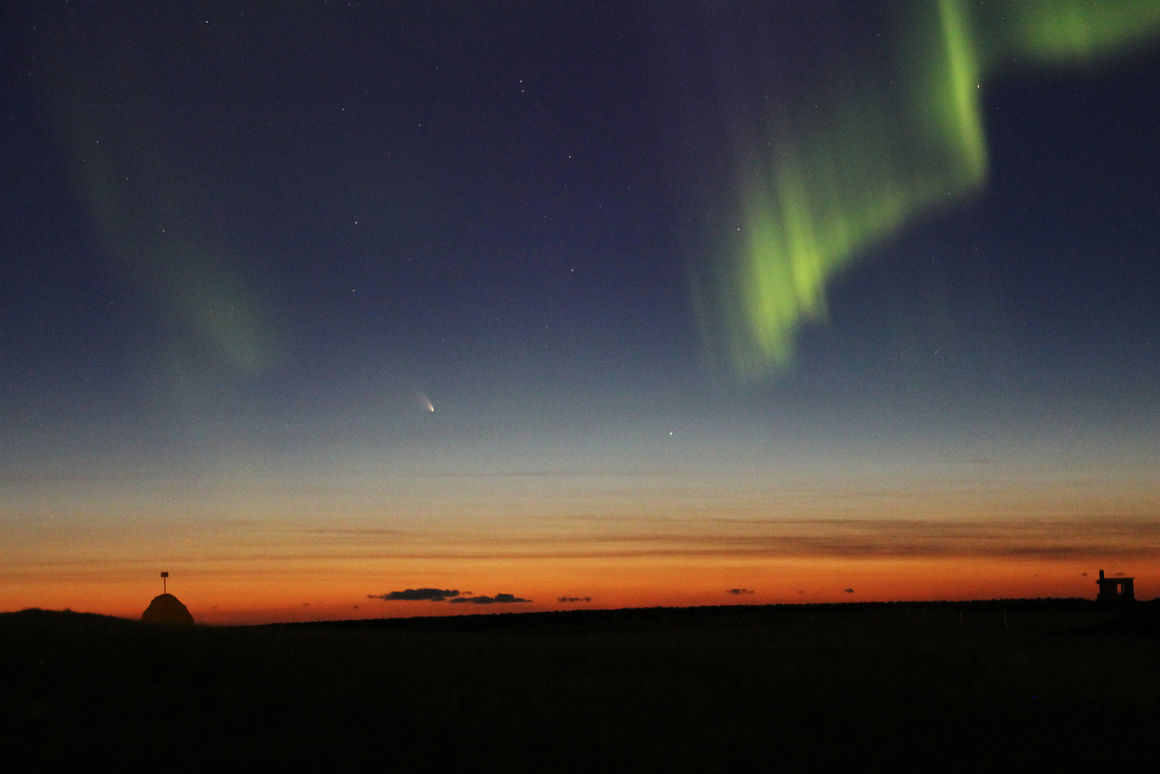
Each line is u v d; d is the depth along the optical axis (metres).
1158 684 33.94
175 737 21.41
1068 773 23.19
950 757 24.08
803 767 22.83
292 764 20.44
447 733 23.34
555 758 22.31
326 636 38.56
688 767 22.25
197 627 38.16
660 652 37.88
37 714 22.22
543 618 83.62
